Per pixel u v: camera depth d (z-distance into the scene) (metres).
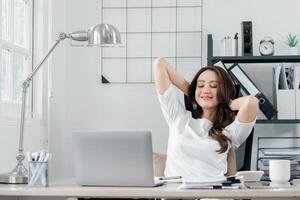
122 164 2.02
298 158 3.40
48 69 3.62
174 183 2.22
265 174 3.35
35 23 3.53
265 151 3.51
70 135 3.95
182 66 3.95
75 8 4.02
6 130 2.95
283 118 3.59
